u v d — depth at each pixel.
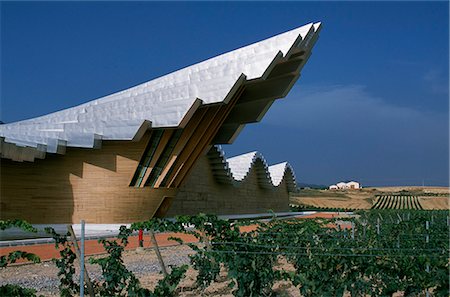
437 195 126.25
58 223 30.95
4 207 29.73
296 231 16.77
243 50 28.06
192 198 41.56
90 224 30.97
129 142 31.00
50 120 34.34
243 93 31.97
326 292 10.18
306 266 11.05
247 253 10.95
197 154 33.56
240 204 51.47
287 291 12.19
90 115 30.73
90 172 31.31
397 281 10.19
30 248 20.97
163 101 28.95
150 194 32.16
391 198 115.38
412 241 15.87
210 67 28.66
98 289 11.48
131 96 31.45
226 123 34.56
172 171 32.88
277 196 63.88
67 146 30.33
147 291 10.06
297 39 26.38
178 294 11.87
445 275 9.44
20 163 30.41
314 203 103.88
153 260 17.75
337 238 16.14
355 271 10.45
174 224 11.67
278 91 30.66
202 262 11.73
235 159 54.59
